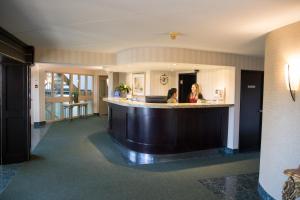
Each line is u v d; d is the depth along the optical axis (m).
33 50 4.71
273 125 3.08
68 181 3.67
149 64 5.15
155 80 7.39
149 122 4.79
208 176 3.99
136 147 4.95
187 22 2.94
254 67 5.68
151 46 4.65
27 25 3.19
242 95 5.56
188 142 5.03
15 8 2.51
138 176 3.94
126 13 2.64
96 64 5.53
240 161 4.88
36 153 5.18
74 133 7.43
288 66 2.78
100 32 3.55
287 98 2.82
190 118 5.03
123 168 4.32
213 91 6.10
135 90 8.27
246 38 3.70
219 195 3.29
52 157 4.90
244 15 2.61
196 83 6.56
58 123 9.35
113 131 6.36
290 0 2.16
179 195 3.26
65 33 3.63
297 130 2.67
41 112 8.87
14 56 4.02
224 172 4.20
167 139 4.82
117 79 8.95
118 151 5.47
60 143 6.11
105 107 11.83
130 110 5.12
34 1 2.31
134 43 4.38
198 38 3.82
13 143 4.53
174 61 4.76
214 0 2.21
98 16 2.76
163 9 2.49
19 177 3.81
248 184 3.68
